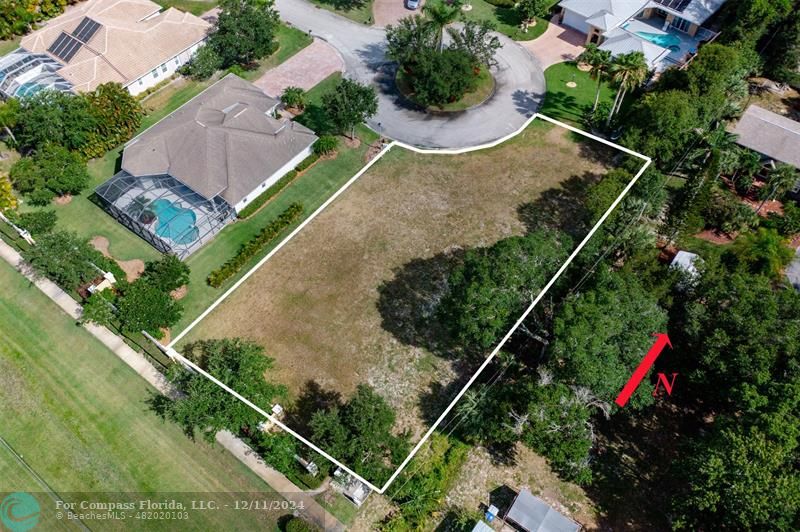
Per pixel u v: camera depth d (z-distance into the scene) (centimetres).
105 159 6731
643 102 6544
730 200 5972
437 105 7431
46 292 5641
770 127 6325
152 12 8162
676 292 5159
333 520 4416
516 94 7575
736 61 6384
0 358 5231
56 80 7012
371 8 8900
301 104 7244
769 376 4266
